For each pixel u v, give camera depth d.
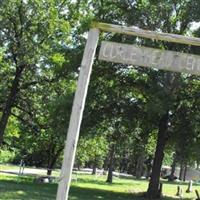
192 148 28.48
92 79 30.42
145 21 29.59
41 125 38.53
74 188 31.64
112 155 48.81
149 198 30.55
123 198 28.39
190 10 29.92
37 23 36.00
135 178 68.75
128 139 33.69
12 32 35.91
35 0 35.69
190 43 7.59
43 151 54.41
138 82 29.91
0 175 37.12
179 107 30.16
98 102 30.16
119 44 7.36
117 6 30.52
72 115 7.43
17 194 22.61
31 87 37.81
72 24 38.06
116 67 30.42
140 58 7.33
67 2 38.56
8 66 37.41
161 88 26.77
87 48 7.56
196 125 29.19
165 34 7.54
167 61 7.30
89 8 38.41
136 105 30.67
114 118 30.91
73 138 7.36
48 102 35.28
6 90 37.62
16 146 54.28
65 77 34.31
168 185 51.47
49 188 28.17
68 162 7.31
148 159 78.75
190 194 39.97
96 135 31.06
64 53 31.97
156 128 32.66
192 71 7.28
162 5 29.70
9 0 35.16
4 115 37.69
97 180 48.78
